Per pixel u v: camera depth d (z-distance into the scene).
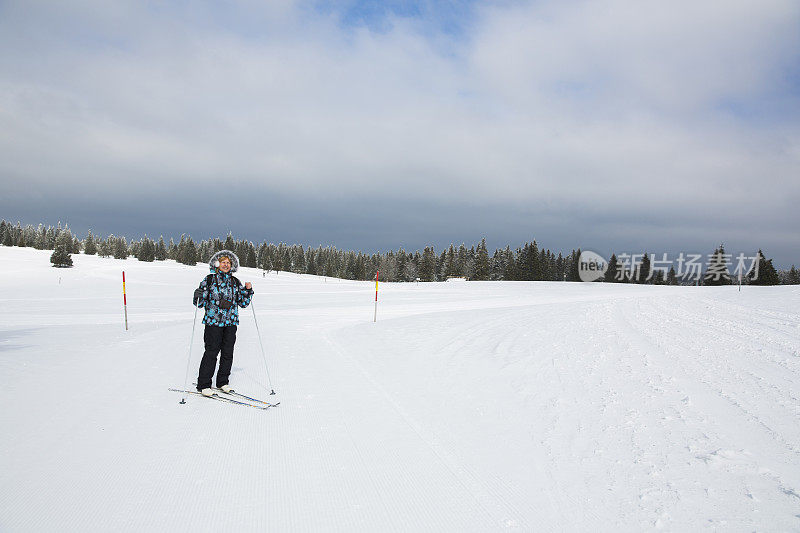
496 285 51.38
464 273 95.19
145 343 8.38
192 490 2.99
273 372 6.41
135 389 5.23
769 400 4.72
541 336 9.19
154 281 52.56
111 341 8.61
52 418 4.20
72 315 17.78
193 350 7.67
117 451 3.54
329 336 10.39
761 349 7.05
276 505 2.84
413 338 9.79
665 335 8.63
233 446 3.73
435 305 23.89
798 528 2.61
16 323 14.34
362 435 4.05
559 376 5.99
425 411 4.73
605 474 3.32
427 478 3.26
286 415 4.53
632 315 12.18
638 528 2.65
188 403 4.80
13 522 2.54
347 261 123.31
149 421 4.23
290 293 38.34
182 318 16.48
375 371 6.59
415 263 108.44
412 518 2.74
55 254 63.72
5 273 53.84
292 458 3.53
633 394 5.10
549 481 3.23
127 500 2.83
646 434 4.00
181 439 3.83
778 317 10.61
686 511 2.81
